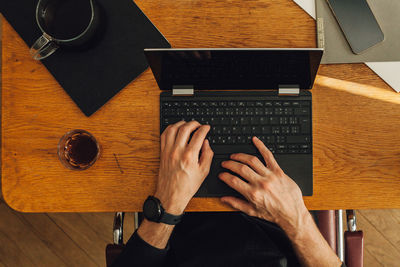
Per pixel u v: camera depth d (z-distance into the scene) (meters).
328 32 0.83
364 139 0.83
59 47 0.82
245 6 0.85
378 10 0.81
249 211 0.80
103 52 0.83
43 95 0.85
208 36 0.85
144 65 0.83
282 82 0.80
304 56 0.69
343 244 1.00
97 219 1.57
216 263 0.93
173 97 0.82
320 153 0.83
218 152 0.81
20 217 1.57
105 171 0.84
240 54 0.69
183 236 0.97
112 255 0.92
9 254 1.56
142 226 0.81
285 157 0.81
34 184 0.84
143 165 0.84
